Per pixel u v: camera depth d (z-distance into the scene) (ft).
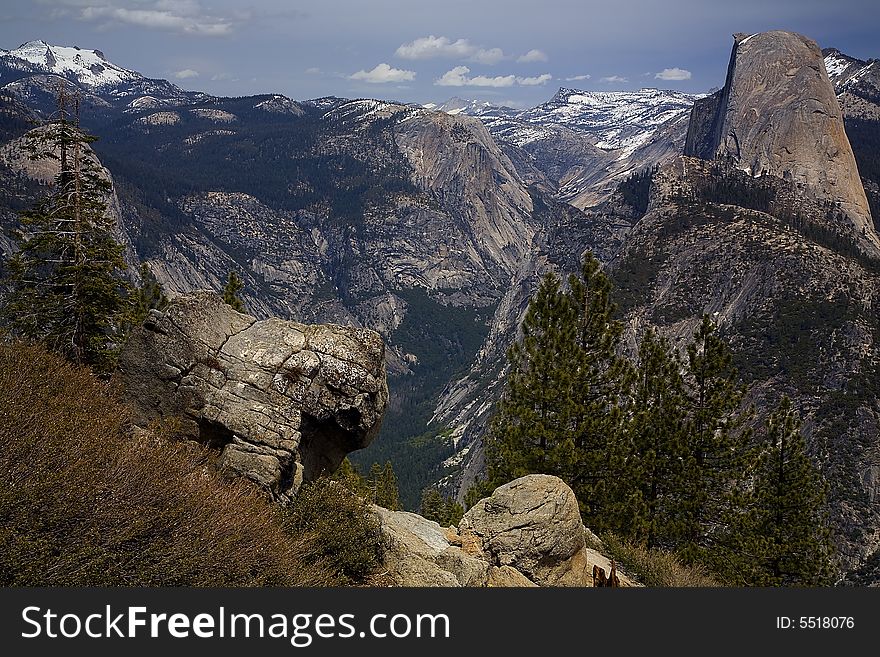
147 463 39.04
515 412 80.23
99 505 33.35
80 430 40.22
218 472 45.29
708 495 87.35
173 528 35.09
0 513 30.12
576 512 53.47
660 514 87.25
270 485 45.62
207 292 54.08
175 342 50.90
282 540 40.37
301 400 49.67
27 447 34.40
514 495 53.31
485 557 50.83
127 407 50.01
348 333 53.72
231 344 51.55
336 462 54.19
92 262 86.74
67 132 87.35
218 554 35.29
